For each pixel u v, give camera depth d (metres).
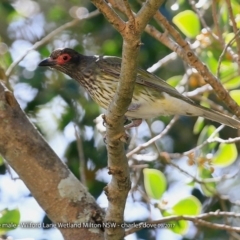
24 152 8.24
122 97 6.52
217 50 10.95
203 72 8.70
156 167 13.23
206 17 13.50
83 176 10.26
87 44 14.38
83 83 11.59
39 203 8.29
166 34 9.17
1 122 8.26
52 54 11.84
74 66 11.53
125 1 5.92
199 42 10.71
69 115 13.51
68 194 8.21
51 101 13.62
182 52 8.96
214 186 10.86
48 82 13.62
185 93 11.15
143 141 13.86
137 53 6.16
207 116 10.42
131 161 10.89
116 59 11.30
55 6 14.51
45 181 8.23
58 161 8.36
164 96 10.58
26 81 13.43
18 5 15.20
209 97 14.23
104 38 14.27
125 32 6.04
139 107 10.80
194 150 10.17
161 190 10.41
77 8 14.44
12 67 11.09
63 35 14.45
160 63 11.37
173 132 14.08
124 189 7.06
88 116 13.63
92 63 11.36
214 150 13.23
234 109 8.74
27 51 11.29
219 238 12.95
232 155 10.70
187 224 10.30
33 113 13.56
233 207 13.55
